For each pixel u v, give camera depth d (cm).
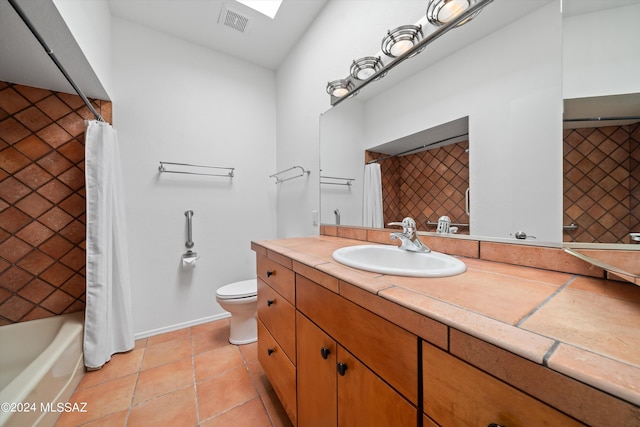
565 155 70
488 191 89
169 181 204
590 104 65
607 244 63
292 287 101
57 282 161
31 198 154
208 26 196
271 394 133
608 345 35
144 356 167
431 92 107
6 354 141
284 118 239
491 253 88
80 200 167
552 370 32
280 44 219
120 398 130
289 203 232
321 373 83
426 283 64
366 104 141
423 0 110
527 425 35
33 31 86
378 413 60
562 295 56
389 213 130
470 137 94
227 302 176
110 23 179
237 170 236
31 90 154
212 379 145
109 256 160
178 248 208
